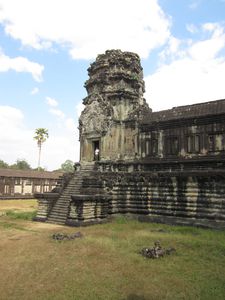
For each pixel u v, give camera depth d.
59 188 27.14
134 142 27.28
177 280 10.76
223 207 20.30
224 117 21.84
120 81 28.64
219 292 9.77
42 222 24.59
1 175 55.81
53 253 14.16
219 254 13.88
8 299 9.39
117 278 11.02
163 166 24.86
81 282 10.66
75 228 21.20
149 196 24.41
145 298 9.41
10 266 12.42
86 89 31.36
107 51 29.81
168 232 19.42
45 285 10.43
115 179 25.61
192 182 22.05
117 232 19.28
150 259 13.24
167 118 25.20
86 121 29.62
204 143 22.83
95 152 30.02
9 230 20.59
